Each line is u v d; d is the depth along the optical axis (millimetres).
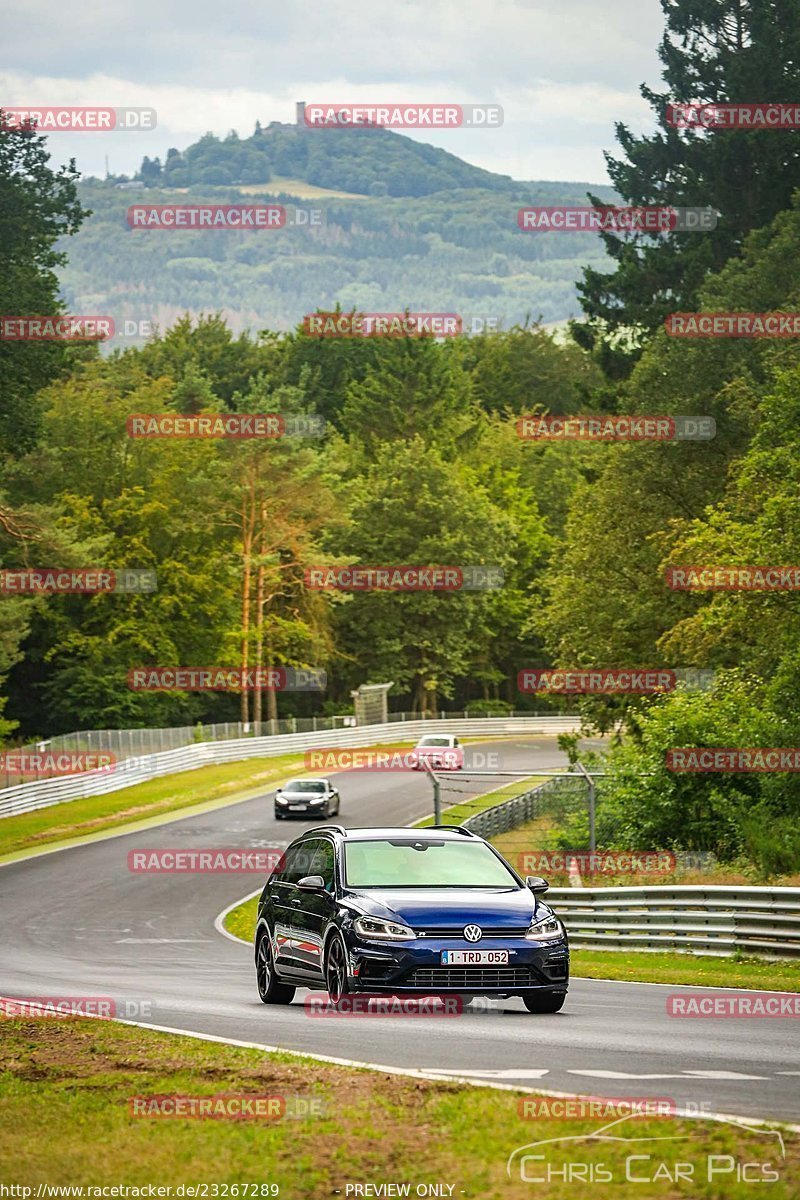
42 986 37688
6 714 180000
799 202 114875
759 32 137375
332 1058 21281
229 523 181875
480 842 31141
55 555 142500
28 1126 17438
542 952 27719
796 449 76312
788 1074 20062
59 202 115750
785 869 56938
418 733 191125
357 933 27562
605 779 72312
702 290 118125
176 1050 23234
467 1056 21703
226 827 105562
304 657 193875
